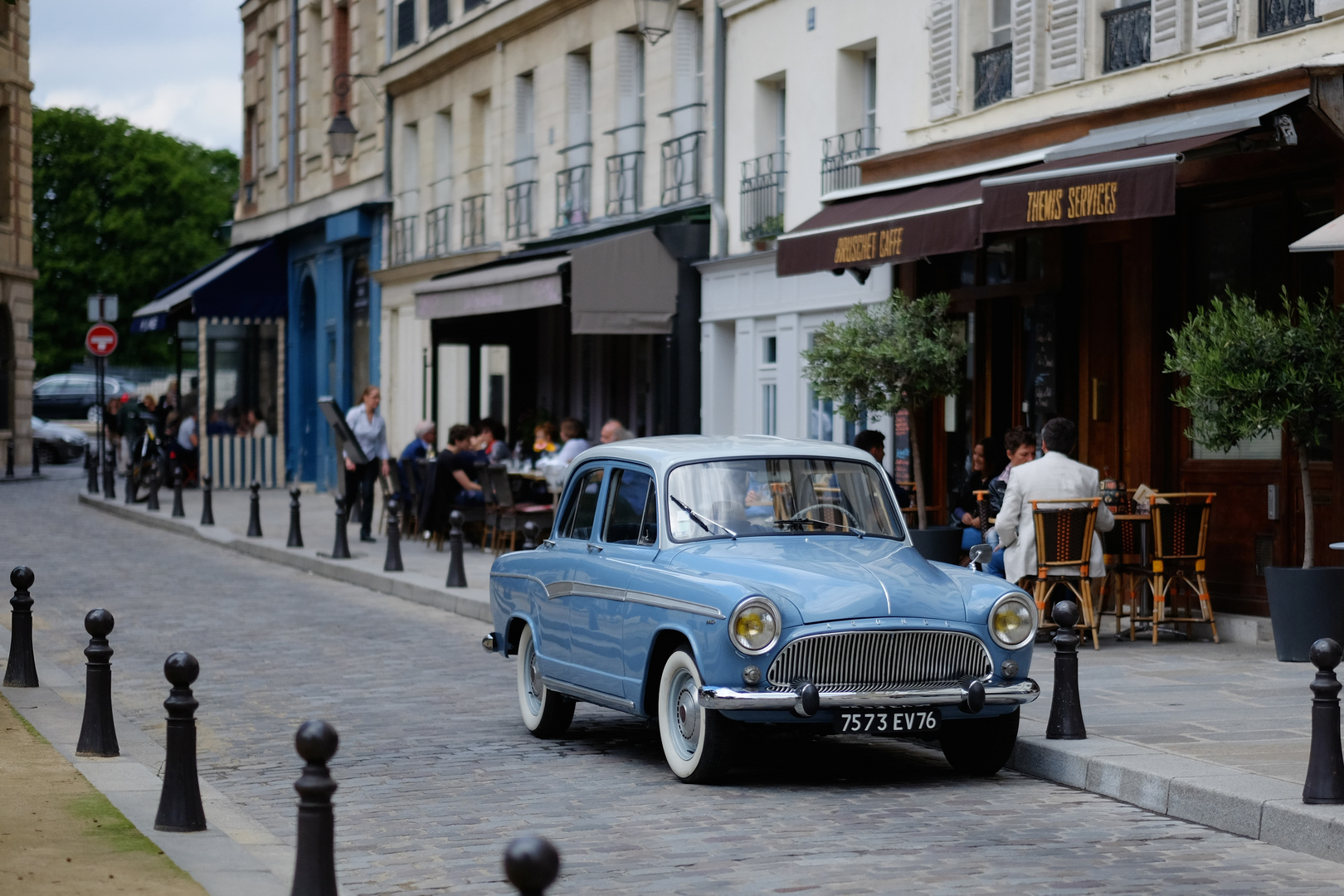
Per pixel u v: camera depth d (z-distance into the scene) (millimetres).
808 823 7488
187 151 79625
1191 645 12773
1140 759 8203
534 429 26484
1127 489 14500
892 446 18531
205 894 5922
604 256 21375
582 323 21297
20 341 45938
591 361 26328
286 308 39750
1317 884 6375
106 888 5961
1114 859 6777
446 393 31719
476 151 30688
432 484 21953
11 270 44781
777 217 20391
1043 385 15680
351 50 36188
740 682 7996
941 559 14477
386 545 22703
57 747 8992
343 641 14273
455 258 29938
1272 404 11383
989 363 16875
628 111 24844
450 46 30734
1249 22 13070
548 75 27203
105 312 34594
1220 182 13484
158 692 11516
